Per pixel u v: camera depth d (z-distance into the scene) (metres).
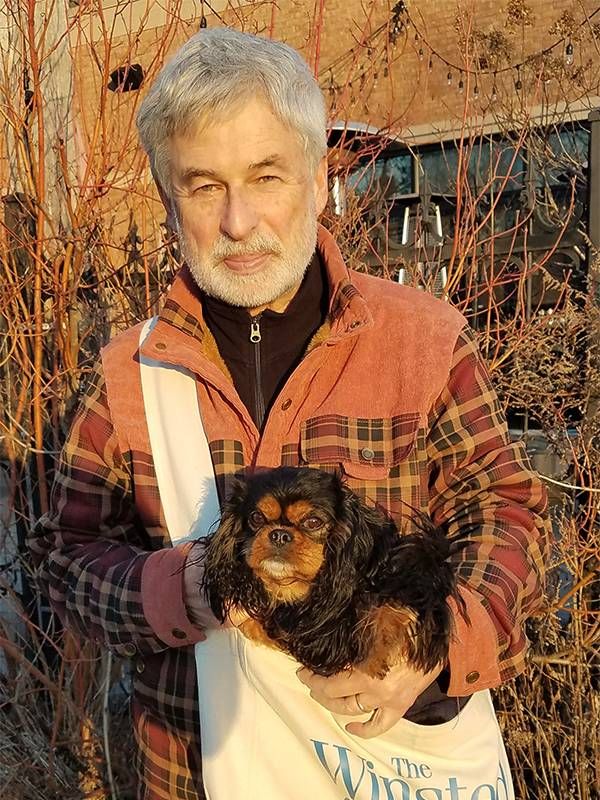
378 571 1.29
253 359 1.63
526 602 1.45
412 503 1.51
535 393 2.86
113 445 1.66
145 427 1.63
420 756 1.34
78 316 3.05
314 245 1.59
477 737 1.42
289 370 1.63
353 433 1.52
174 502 1.57
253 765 1.39
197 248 1.53
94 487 1.67
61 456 1.73
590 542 2.60
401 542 1.32
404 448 1.49
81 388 2.87
